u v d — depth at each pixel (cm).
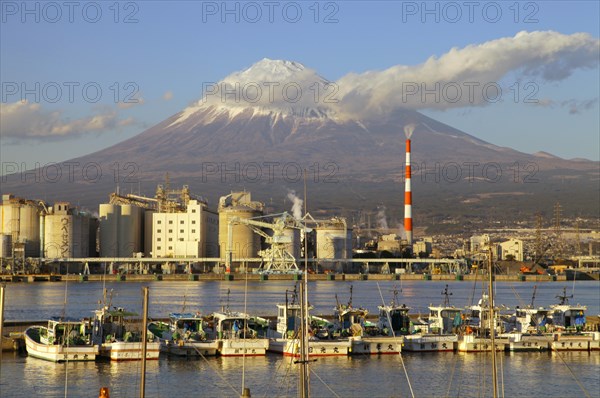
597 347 13738
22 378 11350
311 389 11050
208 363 12344
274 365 12256
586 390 11175
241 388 10962
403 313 14162
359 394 10844
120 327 13112
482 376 11844
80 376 11481
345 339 13025
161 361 12444
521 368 12388
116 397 10456
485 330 13750
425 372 12012
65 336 12569
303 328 9531
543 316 14338
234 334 13212
